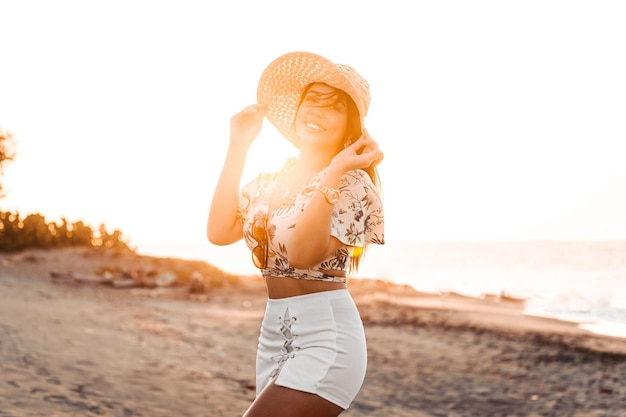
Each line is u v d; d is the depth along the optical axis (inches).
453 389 367.9
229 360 416.8
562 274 1936.5
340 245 93.7
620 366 435.2
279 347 97.5
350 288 1162.6
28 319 458.3
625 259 2891.2
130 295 975.0
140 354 379.2
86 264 1368.1
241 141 109.9
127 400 257.6
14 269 1217.4
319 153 102.9
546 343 534.3
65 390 253.1
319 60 100.2
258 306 925.2
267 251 97.5
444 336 582.2
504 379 398.9
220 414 261.1
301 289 96.5
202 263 1407.5
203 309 832.9
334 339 94.3
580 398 348.5
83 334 425.7
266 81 108.4
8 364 281.7
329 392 93.0
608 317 751.7
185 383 312.7
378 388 364.2
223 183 108.5
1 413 205.9
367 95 101.4
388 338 566.9
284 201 98.0
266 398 92.0
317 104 101.0
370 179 99.7
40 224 1715.1
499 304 938.1
